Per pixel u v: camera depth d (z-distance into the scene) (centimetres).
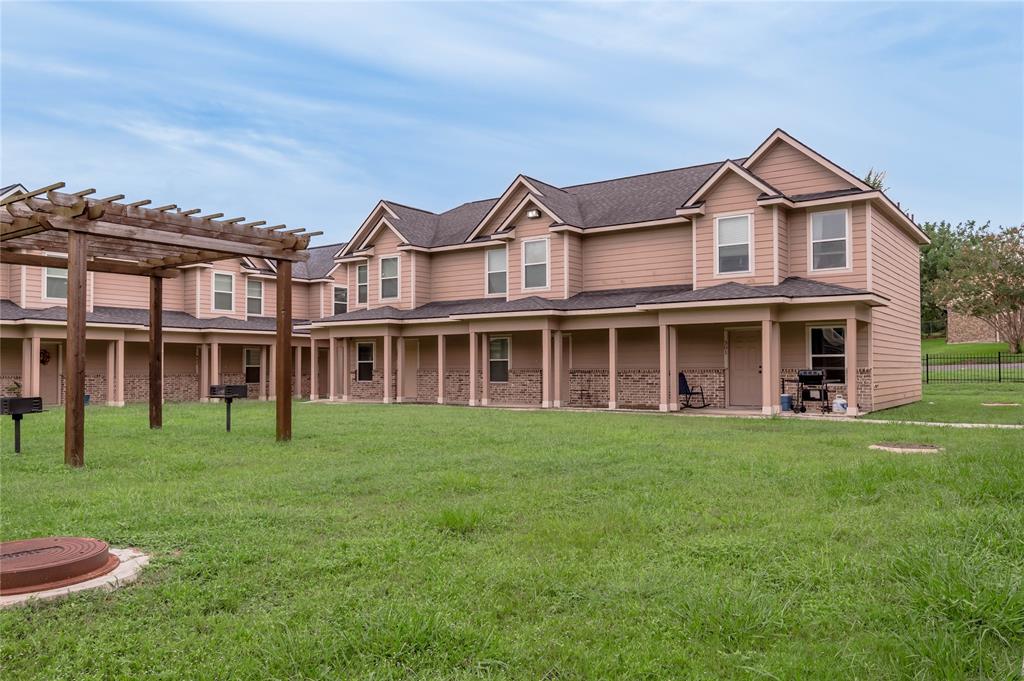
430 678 288
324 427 1280
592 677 289
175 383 2584
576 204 2234
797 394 1678
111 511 569
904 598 363
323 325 2408
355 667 296
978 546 433
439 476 726
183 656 307
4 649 308
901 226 1920
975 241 4956
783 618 343
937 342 4991
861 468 718
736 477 715
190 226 1007
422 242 2392
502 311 1972
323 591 383
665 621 343
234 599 376
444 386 2195
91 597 373
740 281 1722
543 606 368
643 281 1988
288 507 589
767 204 1655
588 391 2038
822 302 1518
